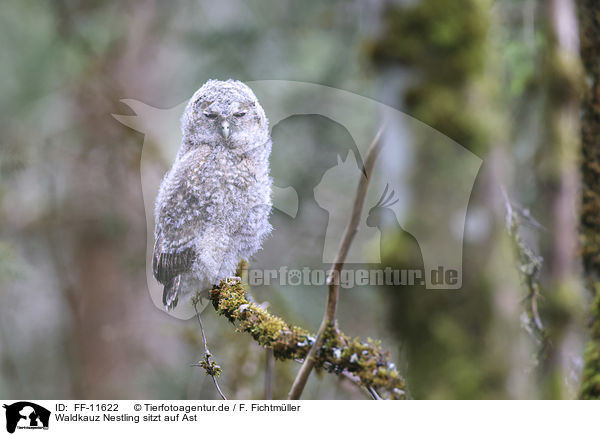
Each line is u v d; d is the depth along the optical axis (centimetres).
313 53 810
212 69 854
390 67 228
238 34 870
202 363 327
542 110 318
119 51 918
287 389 571
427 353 228
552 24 318
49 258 1005
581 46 360
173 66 943
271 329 314
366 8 241
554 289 301
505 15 444
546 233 307
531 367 269
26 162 847
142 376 955
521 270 279
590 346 326
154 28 941
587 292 342
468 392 222
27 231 923
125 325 917
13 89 981
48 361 1165
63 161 894
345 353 287
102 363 967
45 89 961
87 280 985
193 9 951
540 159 314
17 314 1114
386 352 288
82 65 912
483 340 223
